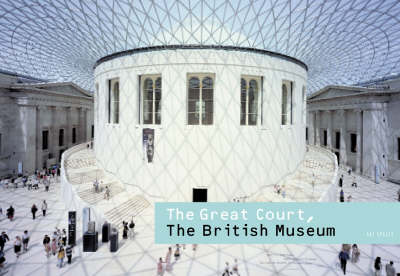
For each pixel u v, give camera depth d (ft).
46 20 85.25
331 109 140.46
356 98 118.73
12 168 107.14
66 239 49.60
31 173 110.52
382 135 109.50
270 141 70.64
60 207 70.38
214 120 65.00
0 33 93.35
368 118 112.27
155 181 66.85
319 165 92.02
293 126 79.56
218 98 64.64
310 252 47.09
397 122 103.65
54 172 106.52
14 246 45.57
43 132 121.90
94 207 56.54
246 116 68.59
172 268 40.78
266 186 70.28
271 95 70.44
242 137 66.54
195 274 39.22
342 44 101.55
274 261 43.55
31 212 66.64
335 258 45.42
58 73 141.49
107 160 78.74
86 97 152.05
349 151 128.98
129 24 72.79
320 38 90.22
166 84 65.51
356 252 44.21
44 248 48.01
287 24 74.54
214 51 64.34
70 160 92.63
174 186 65.77
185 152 65.16
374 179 108.68
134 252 45.75
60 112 133.69
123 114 72.02
